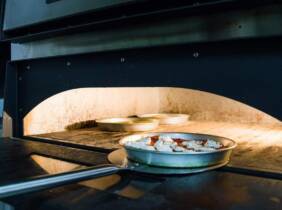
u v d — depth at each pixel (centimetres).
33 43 122
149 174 77
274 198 63
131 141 97
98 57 108
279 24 73
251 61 79
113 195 65
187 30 86
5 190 54
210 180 74
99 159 96
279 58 75
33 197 63
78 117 162
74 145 117
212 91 85
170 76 92
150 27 92
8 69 131
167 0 84
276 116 76
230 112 206
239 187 70
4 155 99
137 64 99
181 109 224
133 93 204
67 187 69
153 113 230
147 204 60
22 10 113
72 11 98
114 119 172
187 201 61
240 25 78
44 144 118
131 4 87
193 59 87
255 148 117
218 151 81
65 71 119
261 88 78
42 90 127
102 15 98
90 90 166
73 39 109
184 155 78
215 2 73
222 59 83
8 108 132
